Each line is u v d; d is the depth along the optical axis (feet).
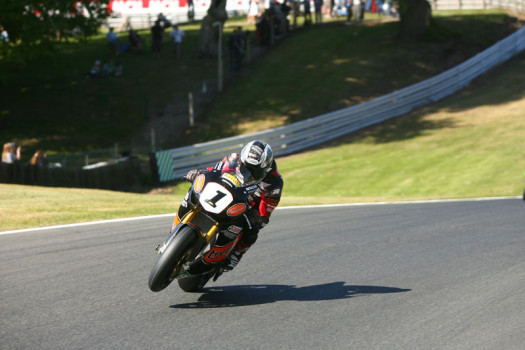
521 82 405.39
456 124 327.06
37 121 343.87
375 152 290.56
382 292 71.26
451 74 398.62
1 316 57.00
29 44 311.27
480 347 52.95
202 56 447.83
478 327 58.44
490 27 504.43
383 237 107.45
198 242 61.16
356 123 338.13
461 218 131.85
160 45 451.12
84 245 92.22
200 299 66.69
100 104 368.27
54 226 108.47
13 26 304.71
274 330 56.29
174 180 265.54
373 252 94.58
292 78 404.36
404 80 404.16
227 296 68.33
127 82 401.70
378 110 349.41
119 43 450.30
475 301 67.62
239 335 54.49
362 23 530.27
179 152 269.44
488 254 93.45
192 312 61.31
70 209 129.29
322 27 521.24
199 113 360.07
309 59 435.12
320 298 68.13
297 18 574.56
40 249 88.07
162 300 65.46
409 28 463.42
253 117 351.67
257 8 540.52
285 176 260.83
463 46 459.73
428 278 78.48
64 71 415.44
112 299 64.54
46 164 225.56
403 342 53.93
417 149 287.48
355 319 60.44
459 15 547.49
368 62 424.46
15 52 308.81
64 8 311.06
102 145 322.14
